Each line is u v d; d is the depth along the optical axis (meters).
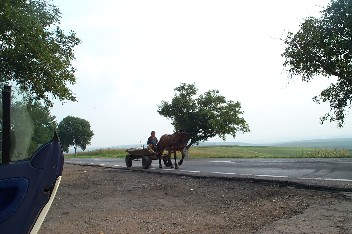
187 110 46.28
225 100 46.81
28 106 2.88
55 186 2.91
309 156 26.19
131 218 7.66
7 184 2.66
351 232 5.51
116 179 15.59
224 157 31.61
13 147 2.75
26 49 15.91
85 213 8.48
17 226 2.57
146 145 21.55
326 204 7.70
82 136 128.12
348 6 23.56
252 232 6.01
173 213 8.01
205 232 6.25
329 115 27.83
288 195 9.18
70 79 19.42
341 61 25.00
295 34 26.06
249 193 10.00
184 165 21.83
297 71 26.67
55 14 20.14
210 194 10.34
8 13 15.43
